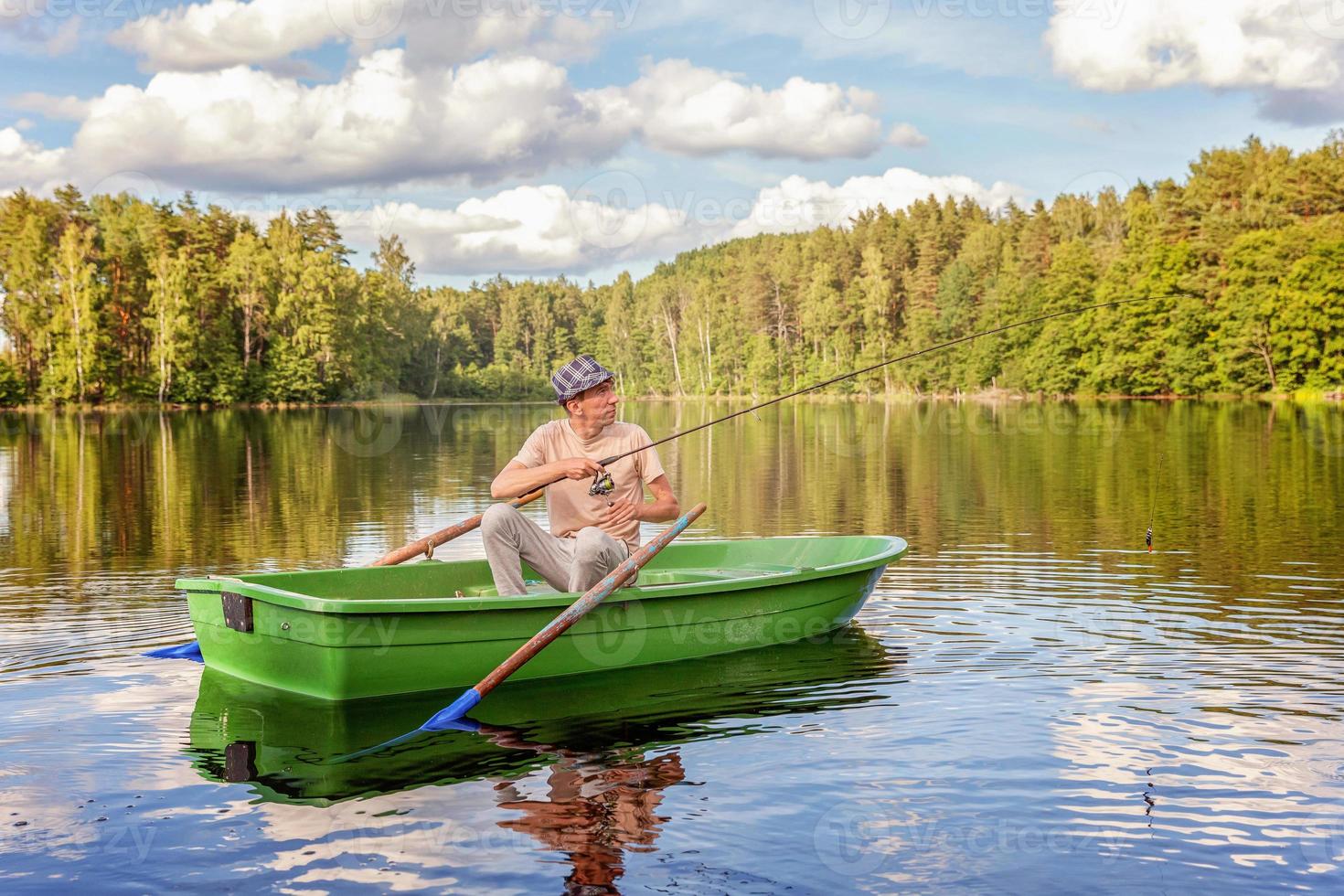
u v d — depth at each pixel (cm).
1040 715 362
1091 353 4869
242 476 1405
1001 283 5650
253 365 5400
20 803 293
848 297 6888
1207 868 246
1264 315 4100
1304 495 1038
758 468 1471
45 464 1614
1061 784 299
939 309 6744
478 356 9000
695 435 2462
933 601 557
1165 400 4484
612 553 441
